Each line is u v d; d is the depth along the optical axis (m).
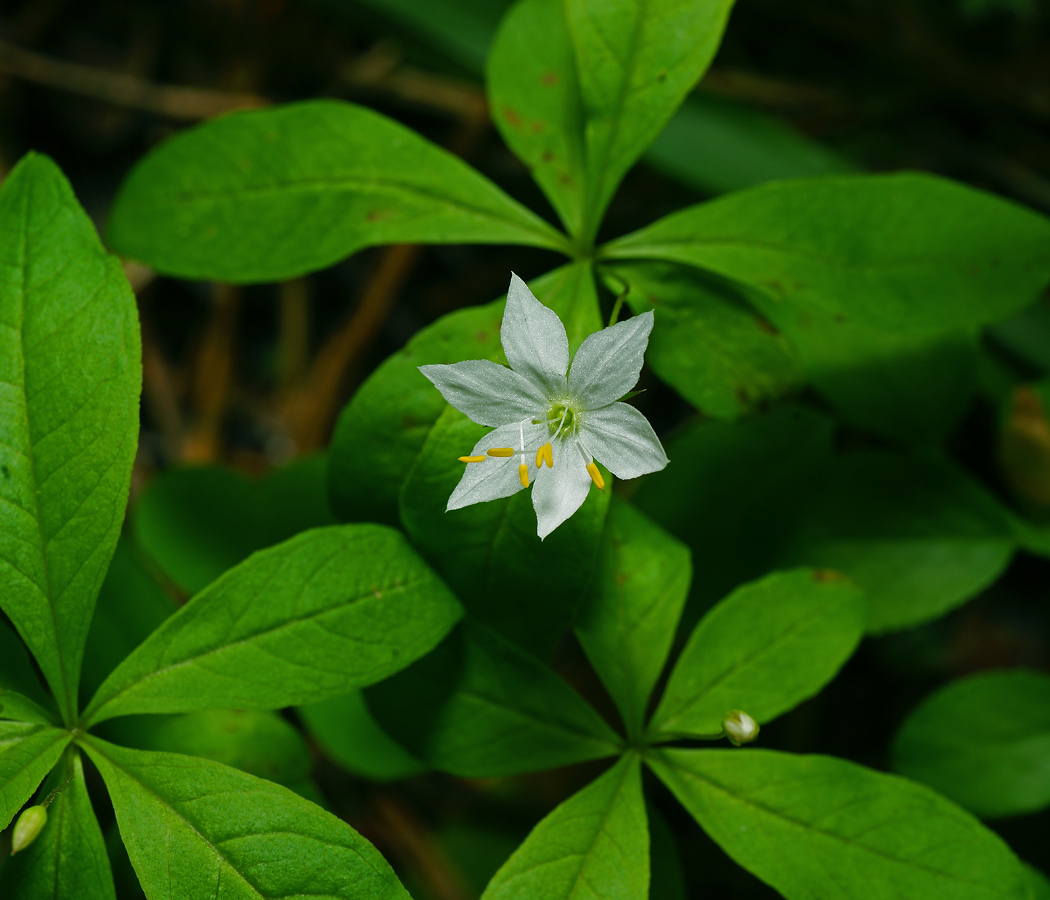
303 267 0.16
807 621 0.16
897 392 0.17
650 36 0.15
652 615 0.15
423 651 0.15
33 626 0.14
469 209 0.16
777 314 0.17
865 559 0.17
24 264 0.14
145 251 0.16
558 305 0.15
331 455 0.15
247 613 0.14
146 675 0.14
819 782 0.15
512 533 0.15
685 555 0.16
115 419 0.14
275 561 0.14
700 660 0.15
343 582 0.15
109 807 0.17
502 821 0.18
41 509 0.14
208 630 0.14
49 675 0.14
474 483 0.14
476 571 0.15
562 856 0.15
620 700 0.15
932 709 0.17
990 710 0.17
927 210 0.16
